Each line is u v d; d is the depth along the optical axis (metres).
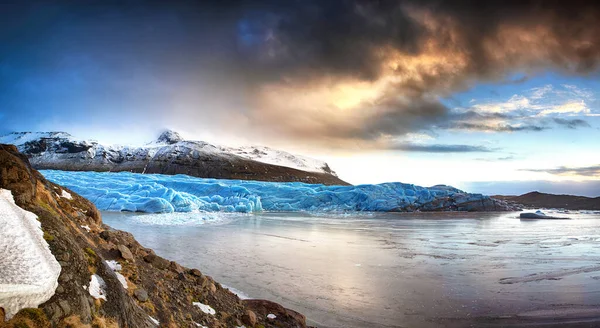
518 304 13.35
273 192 74.69
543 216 54.09
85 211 7.70
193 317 6.94
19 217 4.23
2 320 3.14
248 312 8.12
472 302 13.50
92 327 3.91
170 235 28.16
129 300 5.21
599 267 19.77
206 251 21.80
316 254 22.03
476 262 20.89
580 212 75.12
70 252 4.41
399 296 13.96
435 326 11.24
